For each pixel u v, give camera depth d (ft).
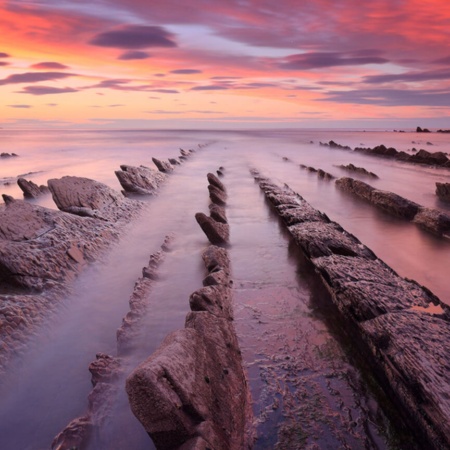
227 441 8.77
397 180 57.06
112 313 16.67
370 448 9.16
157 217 33.73
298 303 16.74
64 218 24.64
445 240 26.43
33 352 13.73
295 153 113.09
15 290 17.03
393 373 10.75
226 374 10.86
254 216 34.24
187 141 194.08
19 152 114.42
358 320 13.87
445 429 8.39
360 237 27.27
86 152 115.24
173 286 18.71
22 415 10.89
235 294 17.70
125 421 10.16
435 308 13.87
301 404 10.56
